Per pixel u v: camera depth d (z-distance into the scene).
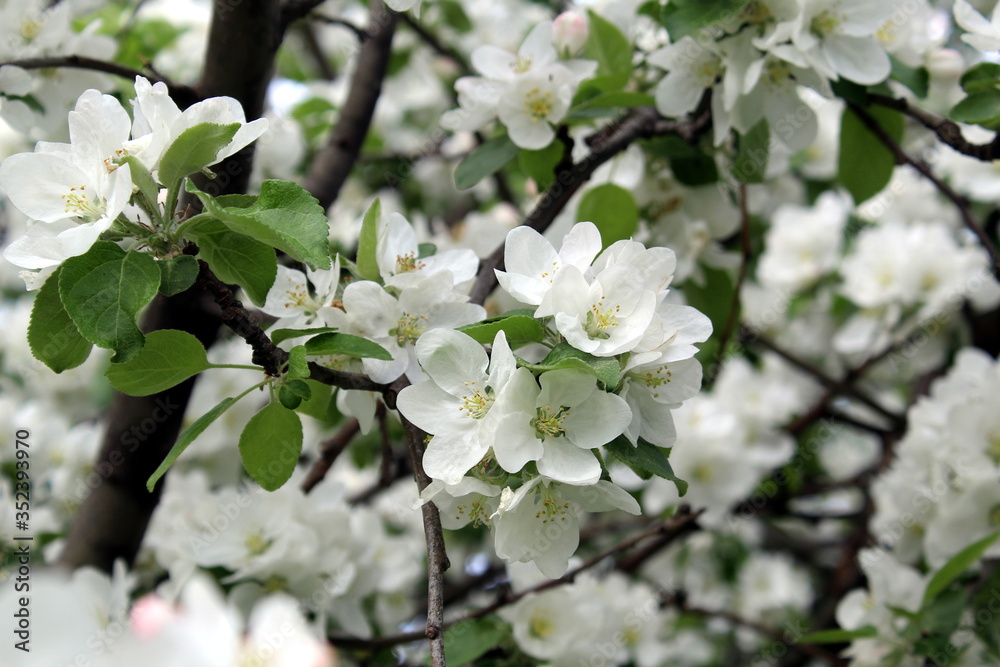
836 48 1.12
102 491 1.18
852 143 1.19
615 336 0.97
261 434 0.99
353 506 1.50
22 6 1.15
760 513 1.78
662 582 1.81
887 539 1.28
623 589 1.36
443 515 0.98
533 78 1.10
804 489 1.77
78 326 0.94
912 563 1.23
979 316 1.64
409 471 1.55
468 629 1.14
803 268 1.74
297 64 2.01
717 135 1.14
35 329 0.96
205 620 0.90
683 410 1.58
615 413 0.96
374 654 1.18
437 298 1.01
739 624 1.60
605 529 1.66
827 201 1.78
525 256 0.99
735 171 1.15
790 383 1.93
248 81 1.14
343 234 1.58
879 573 1.17
